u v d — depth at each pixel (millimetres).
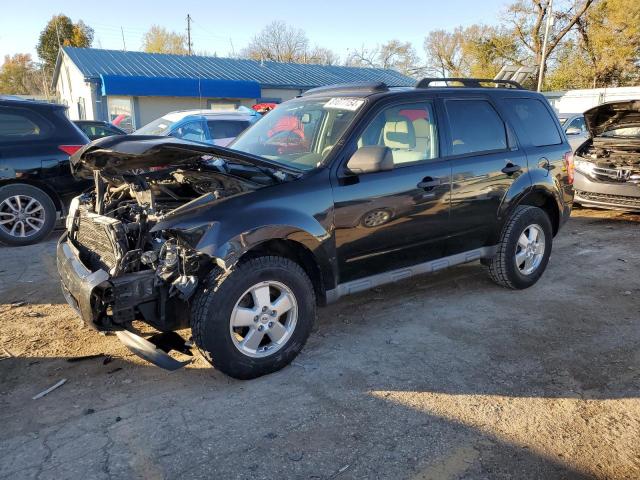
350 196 3879
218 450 2869
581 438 2996
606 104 8680
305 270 3957
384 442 2949
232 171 3732
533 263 5402
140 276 3334
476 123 4859
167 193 3965
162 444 2916
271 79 29391
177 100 25234
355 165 3764
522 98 5402
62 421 3129
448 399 3379
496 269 5188
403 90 4465
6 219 6852
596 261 6441
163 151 3303
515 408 3285
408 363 3852
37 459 2791
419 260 4480
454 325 4520
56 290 5285
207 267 3455
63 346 4086
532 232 5316
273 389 3490
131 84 23109
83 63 25656
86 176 4316
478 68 42938
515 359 3914
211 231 3256
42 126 7043
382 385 3545
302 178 3758
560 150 5543
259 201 3516
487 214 4836
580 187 8875
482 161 4742
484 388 3516
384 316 4719
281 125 4609
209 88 24812
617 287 5488
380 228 4078
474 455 2846
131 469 2719
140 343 3369
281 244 3732
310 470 2723
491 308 4902
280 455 2832
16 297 5098
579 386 3541
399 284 5555
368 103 4180
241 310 3453
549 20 29797
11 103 6891
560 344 4164
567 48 39281
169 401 3346
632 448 2912
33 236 7012
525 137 5234
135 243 3486
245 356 3502
